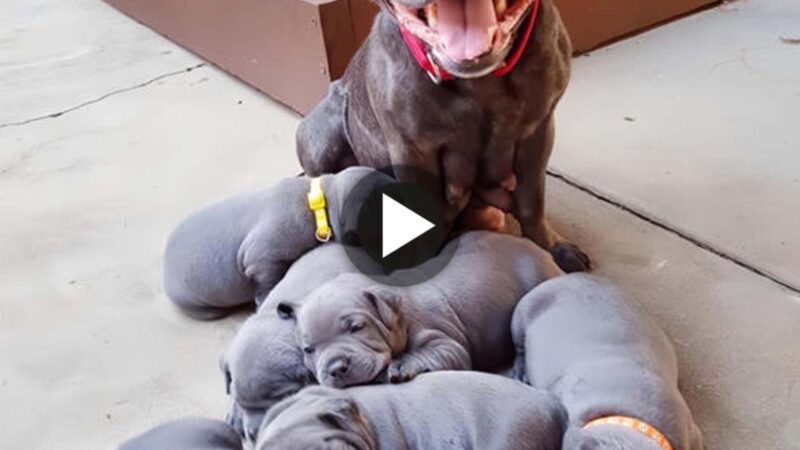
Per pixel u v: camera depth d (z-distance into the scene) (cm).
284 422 66
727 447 76
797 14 172
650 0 168
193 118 155
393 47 90
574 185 120
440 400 70
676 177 119
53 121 161
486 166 98
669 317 92
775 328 89
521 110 91
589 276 84
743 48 158
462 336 84
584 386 71
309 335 77
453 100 89
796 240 103
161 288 108
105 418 88
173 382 92
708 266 100
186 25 184
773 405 80
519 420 68
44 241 120
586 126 136
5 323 104
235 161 138
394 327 79
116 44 199
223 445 75
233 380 81
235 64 168
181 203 127
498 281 88
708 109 137
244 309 102
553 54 90
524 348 83
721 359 86
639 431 65
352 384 75
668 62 156
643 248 105
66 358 97
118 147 147
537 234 104
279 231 95
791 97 138
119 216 125
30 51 200
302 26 138
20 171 143
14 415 89
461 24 79
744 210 110
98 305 105
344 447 63
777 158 121
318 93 143
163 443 73
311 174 120
